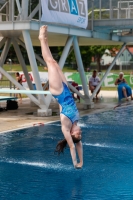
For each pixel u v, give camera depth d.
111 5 20.39
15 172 9.13
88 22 20.09
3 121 15.80
